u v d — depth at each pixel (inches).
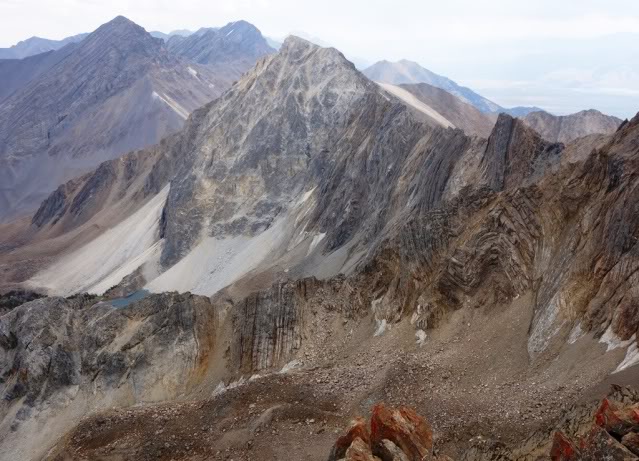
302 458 1792.6
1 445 2842.0
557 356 1854.1
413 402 1931.6
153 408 2490.2
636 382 1438.2
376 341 2564.0
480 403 1786.4
